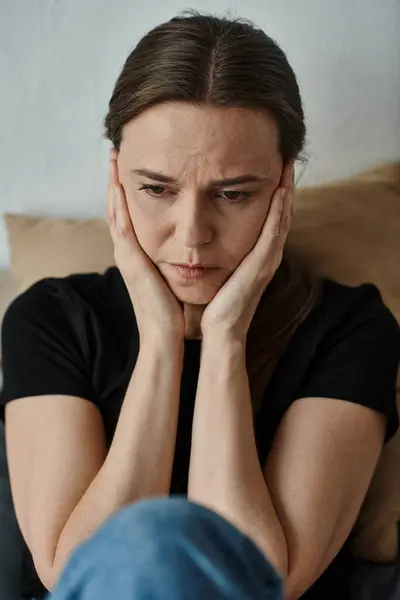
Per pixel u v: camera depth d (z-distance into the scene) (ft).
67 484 3.15
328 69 4.53
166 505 1.49
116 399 3.39
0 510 3.64
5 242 4.79
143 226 3.10
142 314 3.25
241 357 3.21
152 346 3.20
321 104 4.60
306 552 2.99
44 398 3.33
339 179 4.68
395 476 3.65
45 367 3.39
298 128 3.09
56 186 4.69
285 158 3.11
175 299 3.24
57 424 3.26
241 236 3.07
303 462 3.14
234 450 3.05
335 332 3.45
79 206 4.73
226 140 2.79
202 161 2.82
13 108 4.51
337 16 4.44
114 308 3.54
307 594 3.30
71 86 4.49
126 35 4.40
